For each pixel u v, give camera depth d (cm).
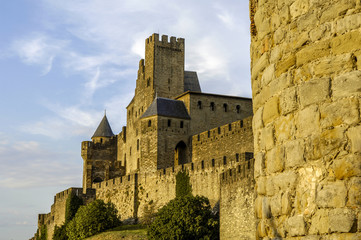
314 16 1097
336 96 1028
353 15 1028
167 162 9625
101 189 10906
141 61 11950
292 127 1120
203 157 8869
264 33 1264
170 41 11656
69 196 11031
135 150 10575
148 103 11300
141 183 9600
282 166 1141
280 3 1202
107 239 7631
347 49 1027
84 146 13288
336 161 1008
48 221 12588
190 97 10112
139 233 7600
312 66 1084
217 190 7094
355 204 969
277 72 1191
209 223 5991
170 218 6150
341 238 981
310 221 1049
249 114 10456
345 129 1002
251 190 5350
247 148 7775
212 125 10119
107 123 14550
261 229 1213
